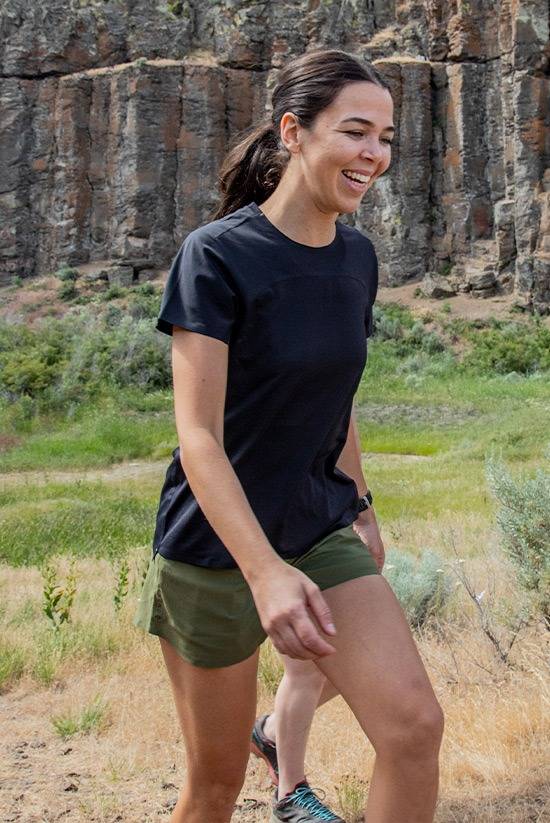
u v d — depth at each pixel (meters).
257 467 2.43
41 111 64.69
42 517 16.75
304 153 2.39
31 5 65.06
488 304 56.09
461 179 59.03
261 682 5.66
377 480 21.45
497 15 59.12
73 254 63.50
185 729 2.62
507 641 5.75
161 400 41.69
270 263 2.36
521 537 5.83
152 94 62.44
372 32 63.56
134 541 14.19
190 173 62.53
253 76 63.41
